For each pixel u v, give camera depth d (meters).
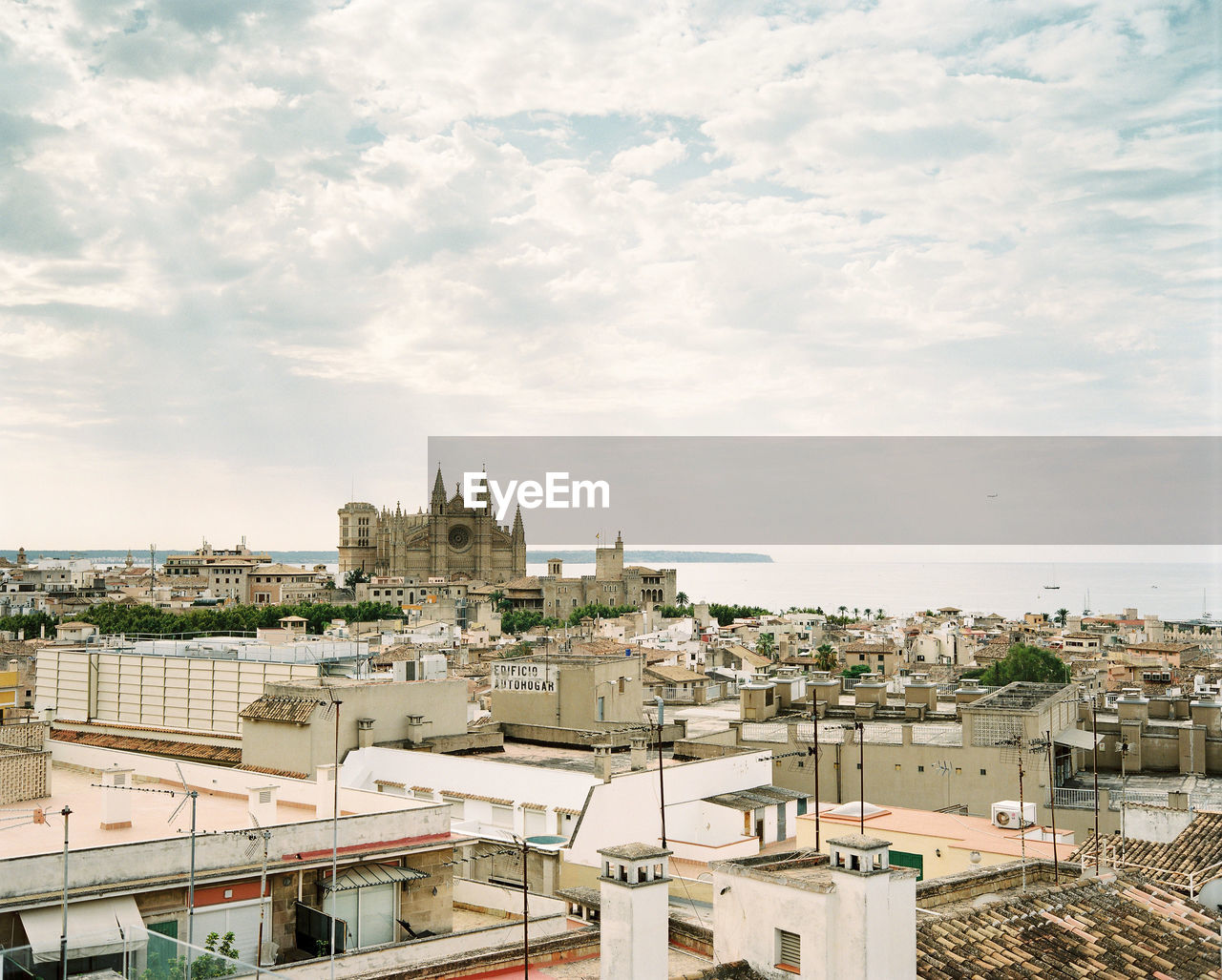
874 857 22.55
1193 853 42.06
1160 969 27.33
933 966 25.67
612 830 48.66
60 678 75.94
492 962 30.36
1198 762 74.00
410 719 59.88
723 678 162.62
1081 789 69.38
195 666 68.94
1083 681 116.94
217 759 62.00
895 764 71.62
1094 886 31.86
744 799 53.59
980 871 35.50
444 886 39.38
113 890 31.97
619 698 70.00
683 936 30.67
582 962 31.27
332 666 73.25
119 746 67.75
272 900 35.41
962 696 86.06
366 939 37.16
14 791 42.25
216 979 29.14
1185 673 184.38
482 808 52.19
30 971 29.20
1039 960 26.91
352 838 37.84
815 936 22.70
